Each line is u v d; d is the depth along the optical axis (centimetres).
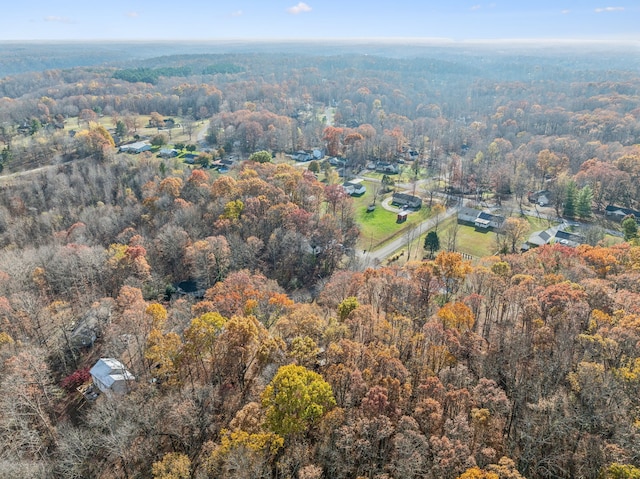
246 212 15225
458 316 8431
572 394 6638
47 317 10119
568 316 7894
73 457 6700
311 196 17700
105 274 12212
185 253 13438
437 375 7212
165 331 9131
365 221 19900
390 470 5797
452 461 5291
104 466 6750
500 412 6316
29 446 7019
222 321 8144
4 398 7200
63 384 8594
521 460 5891
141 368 8594
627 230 16825
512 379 7106
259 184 16675
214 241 13012
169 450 6831
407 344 8050
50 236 15775
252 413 6481
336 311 9962
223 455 5778
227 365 8025
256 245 13800
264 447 5938
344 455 5862
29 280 11650
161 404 7175
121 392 8006
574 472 5762
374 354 7331
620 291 8994
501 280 10000
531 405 6334
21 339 9250
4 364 8138
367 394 6303
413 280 10450
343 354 7369
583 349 7469
